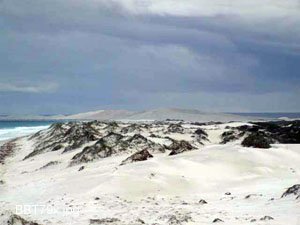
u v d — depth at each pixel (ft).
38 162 189.16
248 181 109.70
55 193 103.76
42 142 270.26
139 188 99.66
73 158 169.37
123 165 128.77
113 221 67.51
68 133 248.52
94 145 172.76
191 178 111.55
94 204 86.02
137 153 143.95
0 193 114.21
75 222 68.74
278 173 120.47
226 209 75.66
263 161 130.72
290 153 142.00
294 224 59.26
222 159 129.49
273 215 66.44
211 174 116.37
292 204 73.51
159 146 174.19
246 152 136.26
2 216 62.59
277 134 231.30
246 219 64.80
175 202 87.61
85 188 103.14
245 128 277.85
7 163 200.44
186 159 127.75
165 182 105.60
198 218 67.56
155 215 73.20
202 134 247.70
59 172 150.51
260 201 80.69
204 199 90.43
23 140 334.85
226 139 222.28
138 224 64.95
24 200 100.42
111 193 95.55
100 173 120.06
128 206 83.46
